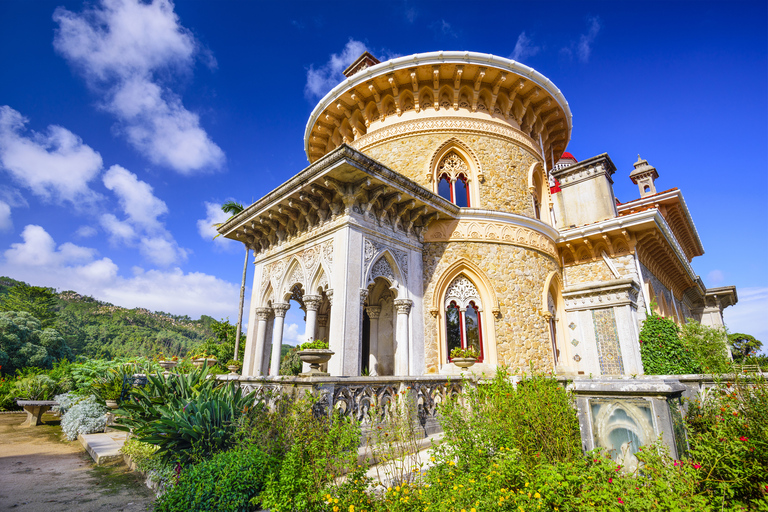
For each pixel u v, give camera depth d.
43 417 18.31
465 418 6.64
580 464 4.51
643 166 25.42
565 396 6.36
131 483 7.55
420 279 12.88
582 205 18.70
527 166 15.51
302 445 5.72
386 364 13.98
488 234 13.45
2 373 37.34
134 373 13.38
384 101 15.30
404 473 5.95
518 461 5.14
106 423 12.66
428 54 13.78
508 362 12.23
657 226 14.71
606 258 15.58
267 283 13.77
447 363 12.38
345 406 7.59
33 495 6.85
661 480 3.63
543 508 3.86
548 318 13.62
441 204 12.71
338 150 9.38
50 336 44.78
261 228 13.81
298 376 7.02
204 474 5.52
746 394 5.27
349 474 5.20
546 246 14.87
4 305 53.62
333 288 10.49
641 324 13.97
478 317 12.95
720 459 4.18
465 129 14.55
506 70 14.45
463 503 4.34
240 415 7.21
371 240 11.20
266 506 5.21
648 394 4.62
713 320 29.33
